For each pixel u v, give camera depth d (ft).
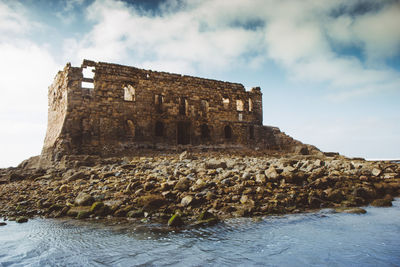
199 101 103.09
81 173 48.96
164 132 93.66
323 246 19.26
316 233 22.21
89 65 83.30
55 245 20.27
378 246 19.13
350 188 38.06
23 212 31.40
